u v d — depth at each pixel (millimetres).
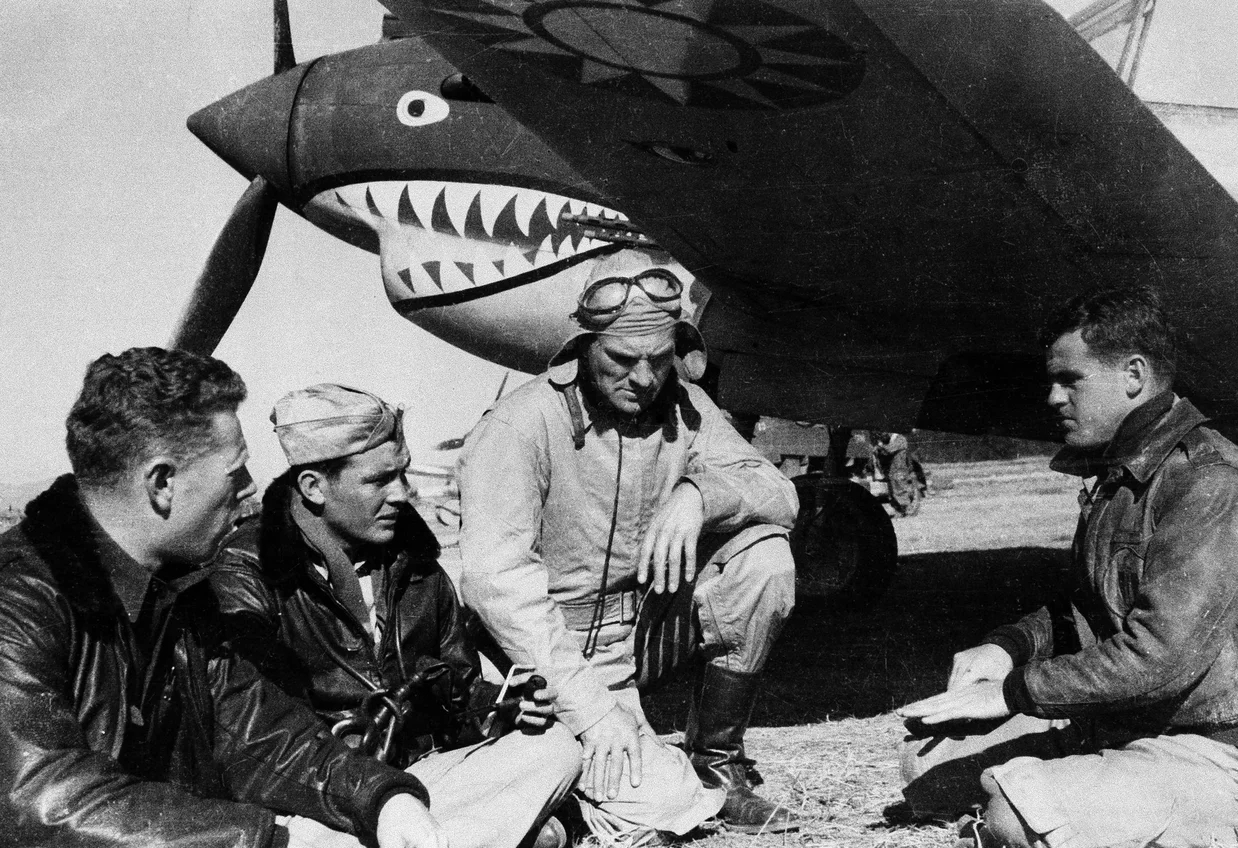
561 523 2568
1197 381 4273
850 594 5594
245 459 1613
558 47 3342
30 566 1516
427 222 4988
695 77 3371
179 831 1444
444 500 7445
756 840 2350
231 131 5414
